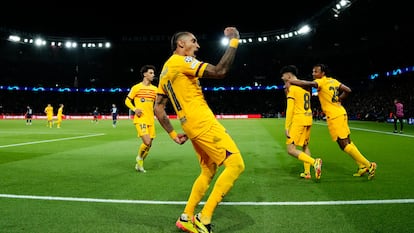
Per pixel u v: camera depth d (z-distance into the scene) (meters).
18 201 4.59
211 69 3.22
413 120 26.83
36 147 11.42
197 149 3.63
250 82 59.53
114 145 12.19
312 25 38.97
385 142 12.36
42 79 58.09
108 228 3.56
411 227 3.48
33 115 52.81
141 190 5.25
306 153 6.34
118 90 58.38
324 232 3.39
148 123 6.96
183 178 6.22
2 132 19.12
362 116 36.75
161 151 10.48
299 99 6.15
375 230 3.42
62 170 7.07
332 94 6.15
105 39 50.25
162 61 56.38
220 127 3.41
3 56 51.97
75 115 54.72
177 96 3.37
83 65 58.50
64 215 3.99
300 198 4.69
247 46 51.31
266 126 25.45
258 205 4.37
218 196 3.37
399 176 6.14
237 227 3.58
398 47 38.19
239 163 3.37
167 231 3.48
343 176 6.24
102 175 6.51
